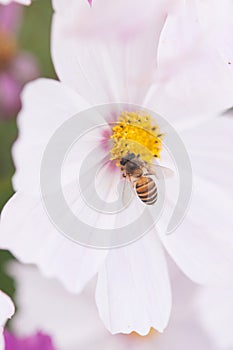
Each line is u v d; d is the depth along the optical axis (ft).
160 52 0.87
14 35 1.25
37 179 0.89
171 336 1.12
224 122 0.97
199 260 0.96
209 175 0.97
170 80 0.87
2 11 1.25
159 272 0.97
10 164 1.16
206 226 0.97
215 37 0.88
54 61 0.91
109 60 0.92
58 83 0.89
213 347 1.10
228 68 0.87
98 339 1.13
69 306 1.11
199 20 0.88
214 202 0.97
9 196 1.00
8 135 1.18
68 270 0.93
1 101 1.20
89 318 1.12
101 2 0.80
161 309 0.96
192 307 1.10
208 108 0.89
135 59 0.92
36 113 0.88
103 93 0.94
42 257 0.91
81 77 0.92
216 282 0.96
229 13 0.89
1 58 1.24
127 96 0.95
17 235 0.90
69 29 0.82
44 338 1.07
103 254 0.94
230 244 0.96
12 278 1.09
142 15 0.81
